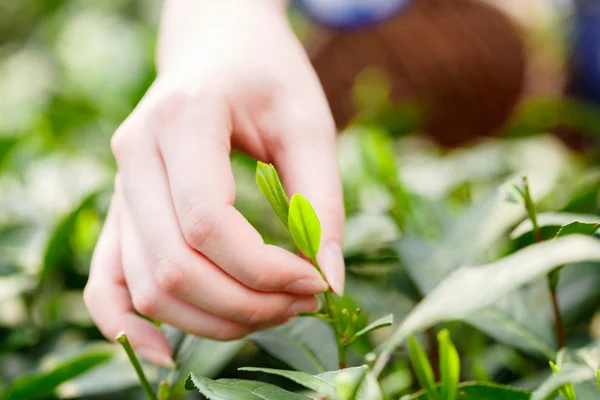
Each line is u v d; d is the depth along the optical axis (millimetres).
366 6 896
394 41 905
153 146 437
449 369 380
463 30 897
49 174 635
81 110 756
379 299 490
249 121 463
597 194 490
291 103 470
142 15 1636
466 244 475
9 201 611
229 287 419
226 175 424
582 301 481
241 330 432
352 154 596
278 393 373
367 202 583
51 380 444
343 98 928
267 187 387
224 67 463
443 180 616
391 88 909
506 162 637
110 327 446
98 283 451
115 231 459
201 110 436
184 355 450
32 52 1492
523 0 941
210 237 412
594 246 357
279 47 488
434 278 451
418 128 877
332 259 431
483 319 435
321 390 360
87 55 888
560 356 391
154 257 422
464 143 943
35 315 535
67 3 1630
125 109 777
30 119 840
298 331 447
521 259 370
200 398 486
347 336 400
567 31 885
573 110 721
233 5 510
